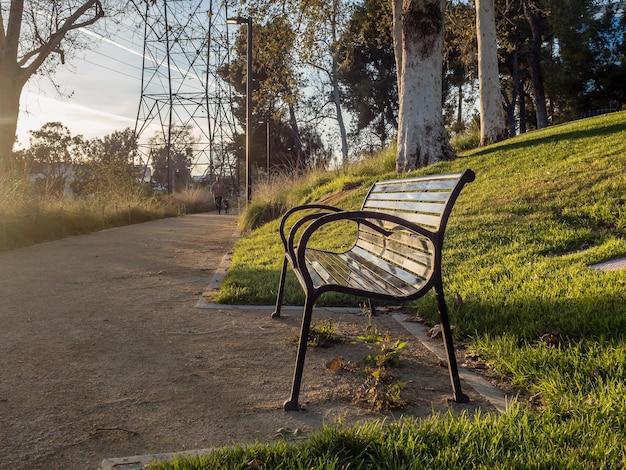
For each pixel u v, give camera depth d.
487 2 14.84
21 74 16.25
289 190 14.75
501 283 4.29
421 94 11.32
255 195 17.58
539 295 3.81
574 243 5.14
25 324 4.00
